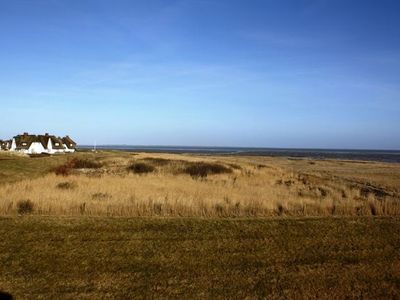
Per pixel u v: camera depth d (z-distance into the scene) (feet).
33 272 35.53
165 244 43.47
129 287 33.09
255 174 137.80
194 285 33.71
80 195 65.77
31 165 134.00
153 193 71.87
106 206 58.29
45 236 44.57
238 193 79.25
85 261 38.34
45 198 61.00
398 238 47.32
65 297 30.99
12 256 38.93
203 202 62.28
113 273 35.81
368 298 32.09
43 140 298.76
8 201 59.06
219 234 47.16
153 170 135.85
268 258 40.19
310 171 177.17
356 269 37.76
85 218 52.37
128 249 41.70
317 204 63.98
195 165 150.00
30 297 30.81
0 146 317.22
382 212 62.03
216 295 31.99
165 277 35.22
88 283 33.60
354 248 43.57
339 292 32.89
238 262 39.06
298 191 91.86
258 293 32.42
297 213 59.77
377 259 40.52
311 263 39.11
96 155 209.26
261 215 57.98
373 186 117.19
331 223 52.42
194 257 40.06
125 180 95.66
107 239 44.42
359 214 60.64
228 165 156.97
